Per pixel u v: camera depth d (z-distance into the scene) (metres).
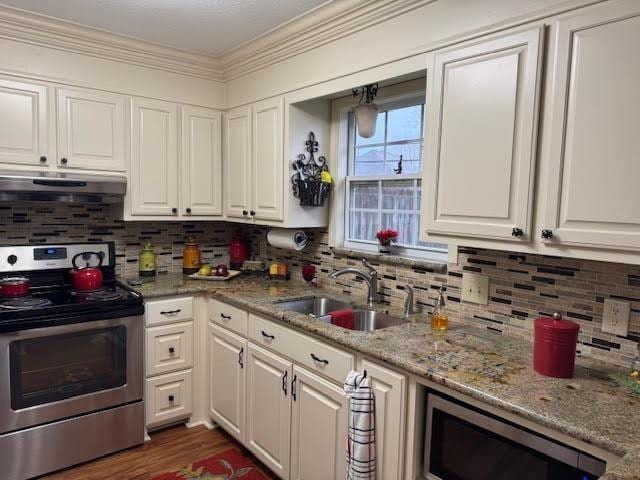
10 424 2.15
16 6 2.21
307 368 1.97
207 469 2.37
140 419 2.56
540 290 1.72
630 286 1.49
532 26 1.41
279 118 2.60
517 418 1.24
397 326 1.94
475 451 1.38
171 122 2.90
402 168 2.41
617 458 1.05
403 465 1.55
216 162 3.11
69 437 2.33
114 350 2.44
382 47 2.00
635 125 1.20
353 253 2.53
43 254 2.60
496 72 1.49
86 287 2.57
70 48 2.52
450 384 1.36
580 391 1.31
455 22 1.68
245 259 3.38
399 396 1.53
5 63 2.36
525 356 1.59
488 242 1.55
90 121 2.62
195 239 3.35
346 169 2.72
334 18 2.14
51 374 2.25
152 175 2.85
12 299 2.35
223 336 2.60
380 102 2.44
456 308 2.03
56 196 2.49
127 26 2.43
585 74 1.29
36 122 2.46
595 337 1.57
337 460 1.81
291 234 2.67
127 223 3.07
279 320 2.12
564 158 1.34
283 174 2.59
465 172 1.59
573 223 1.33
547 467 1.20
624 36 1.21
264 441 2.28
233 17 2.29
